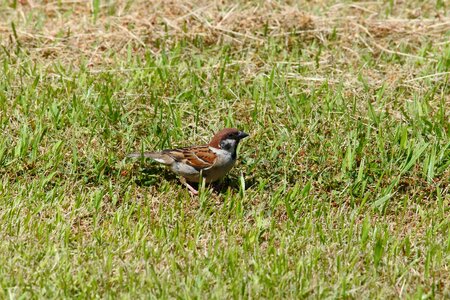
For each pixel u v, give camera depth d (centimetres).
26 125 1241
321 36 1574
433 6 1695
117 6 1662
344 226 1086
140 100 1351
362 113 1335
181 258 1007
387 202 1132
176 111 1312
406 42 1566
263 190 1158
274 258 989
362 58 1523
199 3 1661
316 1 1705
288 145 1237
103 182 1156
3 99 1330
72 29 1583
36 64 1471
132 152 1206
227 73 1455
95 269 964
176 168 1152
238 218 1091
